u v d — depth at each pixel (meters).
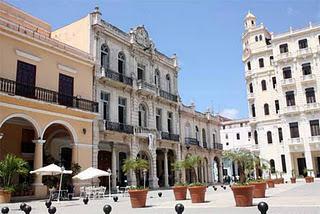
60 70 23.16
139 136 30.66
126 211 11.95
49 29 26.12
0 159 21.98
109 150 29.09
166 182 34.75
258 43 53.34
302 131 45.94
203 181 44.19
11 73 19.64
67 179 22.16
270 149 49.59
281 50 49.69
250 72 53.62
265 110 51.19
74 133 23.06
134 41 32.34
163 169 36.84
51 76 22.34
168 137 35.59
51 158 23.98
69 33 28.73
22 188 19.58
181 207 7.21
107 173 20.45
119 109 29.97
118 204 15.70
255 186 16.20
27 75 20.67
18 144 23.59
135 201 13.71
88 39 27.28
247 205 11.97
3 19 19.41
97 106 25.17
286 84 47.66
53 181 21.06
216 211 10.62
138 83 32.00
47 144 25.28
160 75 37.31
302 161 46.94
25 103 19.50
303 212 9.45
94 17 27.95
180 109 39.66
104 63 28.97
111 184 27.94
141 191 13.77
